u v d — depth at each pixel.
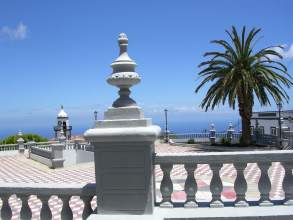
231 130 32.34
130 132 3.70
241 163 4.08
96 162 3.86
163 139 34.22
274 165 13.46
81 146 25.17
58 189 4.25
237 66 25.75
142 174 3.80
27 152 28.67
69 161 25.50
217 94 26.20
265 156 4.03
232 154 4.05
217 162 4.07
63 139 26.23
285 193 4.11
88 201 4.23
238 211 3.96
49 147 25.59
